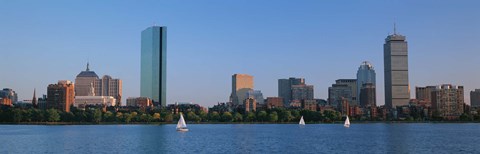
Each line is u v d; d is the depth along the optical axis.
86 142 185.75
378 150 155.38
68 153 144.00
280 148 162.00
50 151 150.00
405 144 179.88
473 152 150.38
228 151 152.00
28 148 159.25
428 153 147.12
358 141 195.62
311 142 189.38
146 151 151.50
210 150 155.12
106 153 144.75
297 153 145.62
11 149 156.12
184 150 154.75
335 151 152.25
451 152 150.25
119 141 191.62
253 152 148.75
